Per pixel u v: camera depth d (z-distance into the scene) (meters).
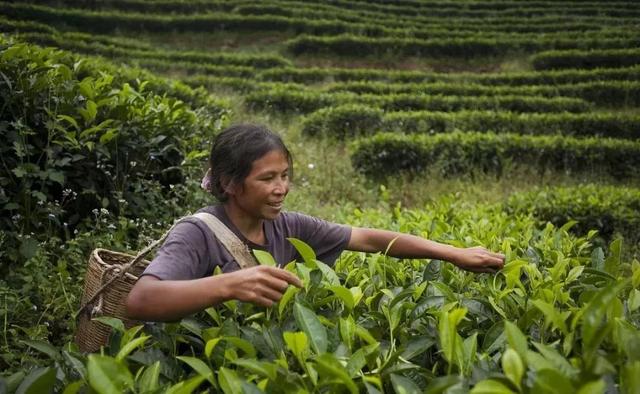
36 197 4.32
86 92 4.38
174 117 5.24
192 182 4.95
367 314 1.87
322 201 8.07
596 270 2.11
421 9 26.95
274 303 1.67
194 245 2.03
